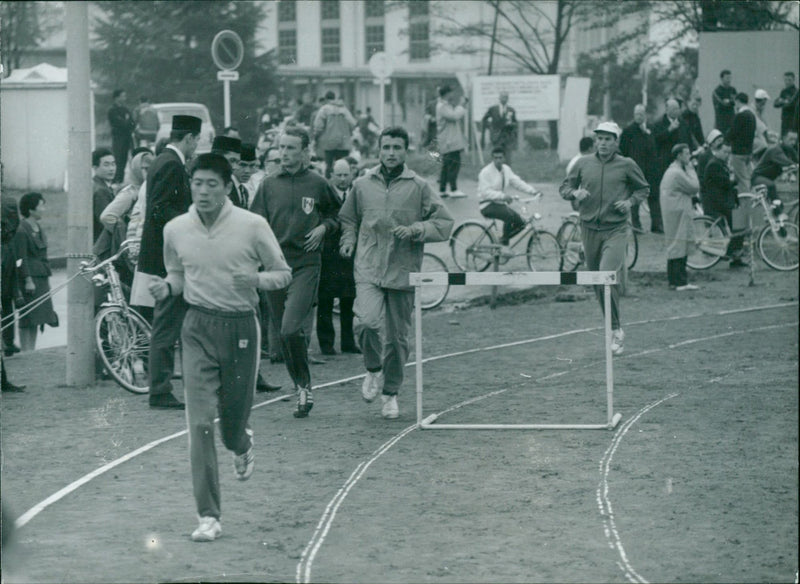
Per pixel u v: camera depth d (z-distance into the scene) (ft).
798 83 91.86
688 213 61.16
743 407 34.88
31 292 47.39
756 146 76.84
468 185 105.60
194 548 22.52
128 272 41.60
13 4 86.94
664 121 73.97
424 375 41.06
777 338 47.34
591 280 31.53
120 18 145.07
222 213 23.43
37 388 39.50
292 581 20.62
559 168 119.65
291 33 207.82
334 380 40.45
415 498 25.89
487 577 20.79
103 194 44.68
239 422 24.20
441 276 32.09
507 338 49.01
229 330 23.47
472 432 32.30
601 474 27.68
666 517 24.25
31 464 28.94
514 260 63.77
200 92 146.41
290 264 34.30
